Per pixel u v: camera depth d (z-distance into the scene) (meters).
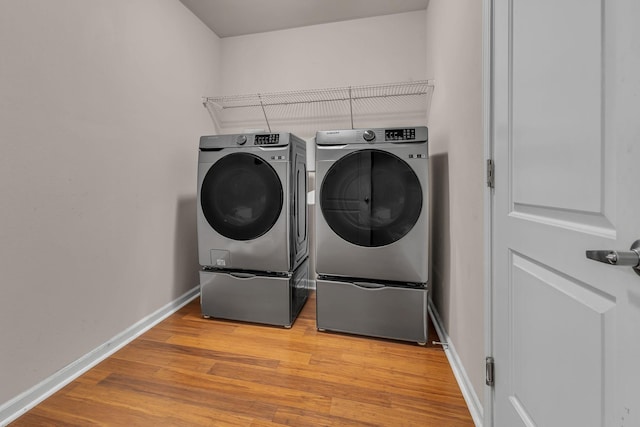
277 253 1.91
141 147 1.89
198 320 2.05
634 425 0.53
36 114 1.29
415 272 1.70
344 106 2.62
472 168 1.26
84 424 1.16
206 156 1.98
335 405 1.26
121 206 1.74
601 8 0.58
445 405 1.26
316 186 1.82
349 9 2.41
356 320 1.81
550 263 0.75
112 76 1.67
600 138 0.59
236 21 2.55
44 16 1.31
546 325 0.77
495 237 1.04
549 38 0.73
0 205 1.17
